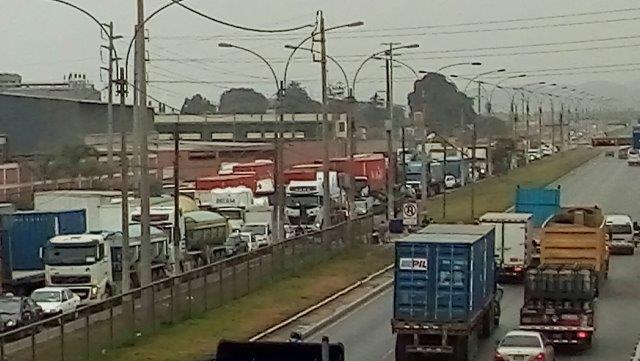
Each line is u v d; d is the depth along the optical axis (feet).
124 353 117.80
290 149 411.75
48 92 474.90
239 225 246.68
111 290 179.73
